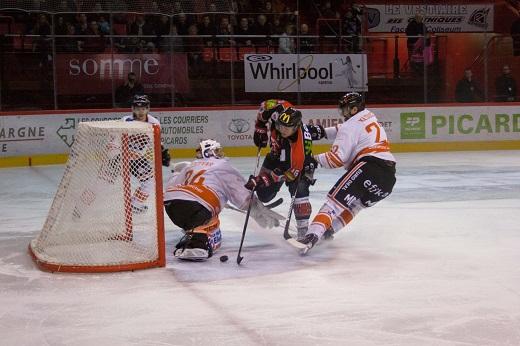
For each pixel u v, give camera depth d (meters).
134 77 21.83
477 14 29.44
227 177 8.47
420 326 5.70
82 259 7.75
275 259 8.24
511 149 24.83
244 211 8.62
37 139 21.02
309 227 8.30
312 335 5.52
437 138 24.39
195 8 24.22
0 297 6.69
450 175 17.19
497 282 7.09
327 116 23.62
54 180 17.20
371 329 5.64
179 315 6.07
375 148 8.34
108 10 23.20
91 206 8.04
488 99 24.97
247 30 23.73
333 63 23.62
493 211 11.75
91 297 6.66
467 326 5.68
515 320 5.83
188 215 8.14
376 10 28.66
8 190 15.37
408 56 25.09
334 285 7.03
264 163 8.59
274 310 6.19
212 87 23.20
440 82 24.95
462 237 9.52
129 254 7.88
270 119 8.78
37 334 5.61
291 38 23.59
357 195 8.28
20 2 22.48
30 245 8.88
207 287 6.99
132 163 7.91
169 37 22.38
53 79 21.47
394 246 8.96
